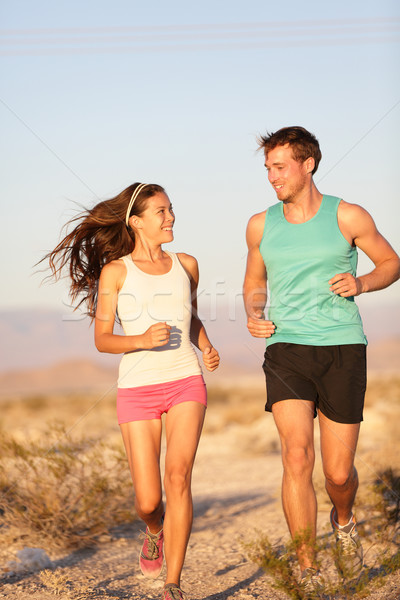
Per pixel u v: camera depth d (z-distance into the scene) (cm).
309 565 680
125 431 760
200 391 760
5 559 905
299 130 778
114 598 748
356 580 720
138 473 739
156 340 713
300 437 729
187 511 694
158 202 803
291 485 712
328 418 757
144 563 797
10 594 767
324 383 755
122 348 735
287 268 772
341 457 747
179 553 684
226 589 774
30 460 1082
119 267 782
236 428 2811
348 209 774
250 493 1362
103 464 1114
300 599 661
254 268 834
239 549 941
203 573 843
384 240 789
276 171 775
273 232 785
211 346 806
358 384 754
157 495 735
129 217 810
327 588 675
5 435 1133
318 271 766
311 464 721
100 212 826
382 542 880
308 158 774
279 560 686
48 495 1042
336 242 763
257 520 1097
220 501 1302
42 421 3488
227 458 1969
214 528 1080
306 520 703
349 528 797
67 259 873
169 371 761
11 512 1035
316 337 760
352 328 764
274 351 777
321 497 1199
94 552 967
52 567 883
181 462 711
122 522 1105
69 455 1095
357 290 734
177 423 739
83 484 1083
